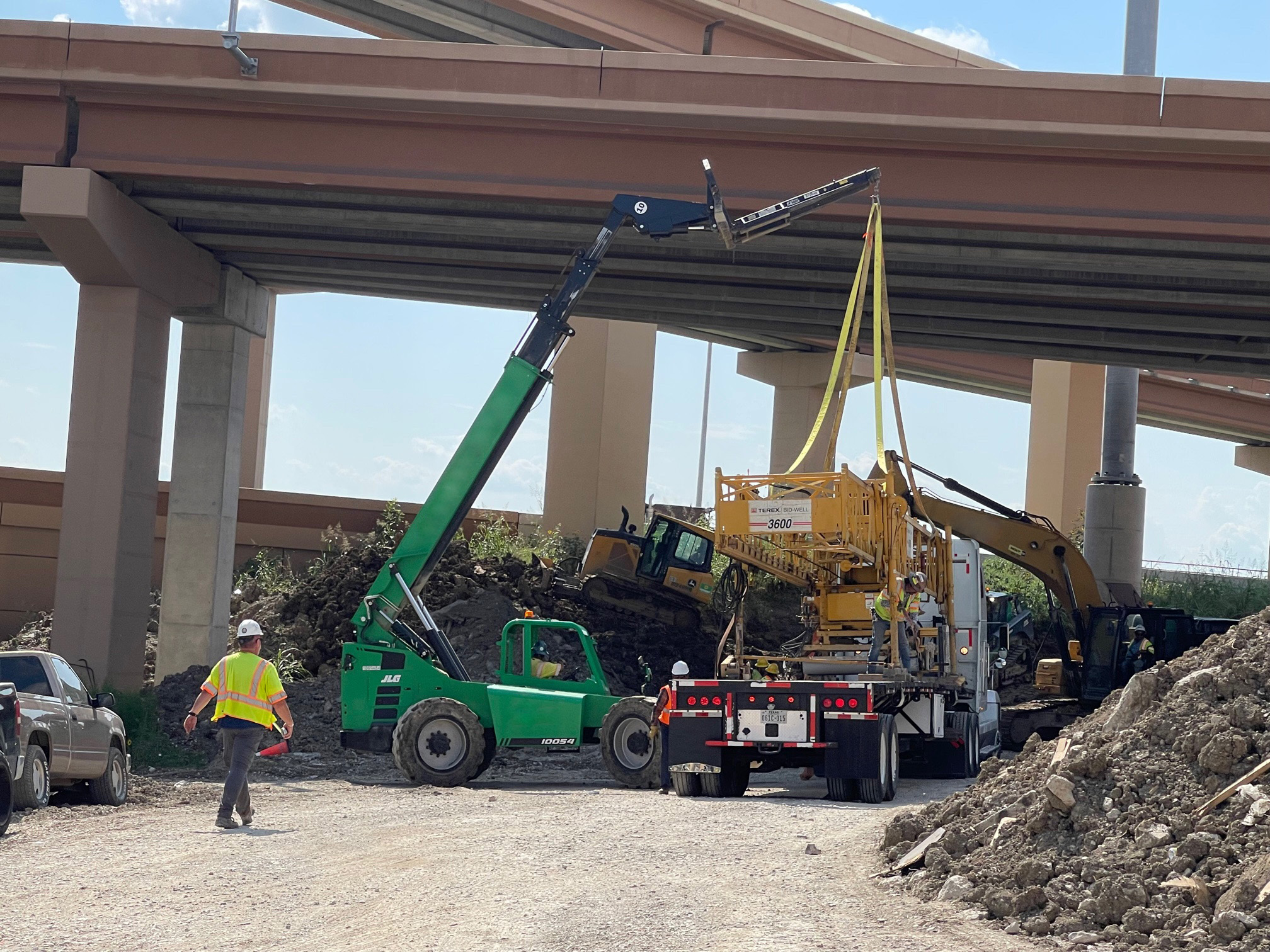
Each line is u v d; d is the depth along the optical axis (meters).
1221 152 21.02
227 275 29.77
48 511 35.81
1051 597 25.95
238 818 13.40
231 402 30.34
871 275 25.98
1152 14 36.31
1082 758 9.14
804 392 49.12
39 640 31.95
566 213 24.27
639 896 8.80
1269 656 9.41
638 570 29.42
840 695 15.49
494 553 34.84
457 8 40.03
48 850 11.13
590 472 40.06
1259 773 8.31
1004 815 9.38
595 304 30.88
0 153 24.09
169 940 7.63
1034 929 7.70
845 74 21.77
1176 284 24.95
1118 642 23.95
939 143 22.00
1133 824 8.48
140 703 24.52
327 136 23.69
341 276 30.42
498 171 23.28
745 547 16.83
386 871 9.91
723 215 20.94
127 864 10.32
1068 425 49.94
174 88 23.31
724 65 22.06
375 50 22.88
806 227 23.50
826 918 8.10
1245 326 27.25
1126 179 21.64
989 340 32.25
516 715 18.09
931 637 18.42
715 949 7.27
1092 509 37.41
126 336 26.02
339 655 27.33
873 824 12.45
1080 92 21.16
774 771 20.27
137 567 26.61
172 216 26.44
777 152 22.66
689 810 13.91
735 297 28.30
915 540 18.22
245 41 23.06
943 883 8.88
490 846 11.08
